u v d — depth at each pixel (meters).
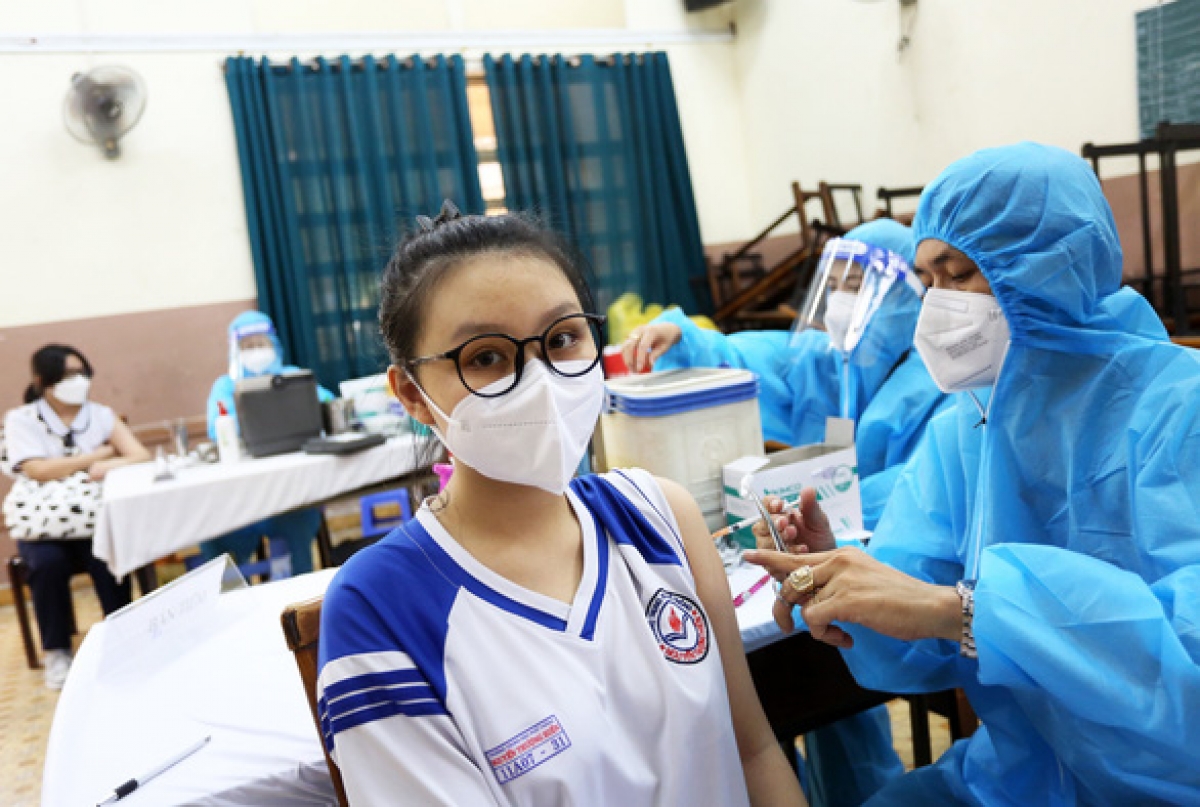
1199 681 0.75
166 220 4.66
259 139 4.73
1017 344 1.05
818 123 5.53
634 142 5.73
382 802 0.73
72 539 3.17
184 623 1.32
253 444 3.03
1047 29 4.05
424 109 5.08
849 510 1.42
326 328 4.95
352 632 0.78
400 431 3.25
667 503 0.97
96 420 3.39
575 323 0.86
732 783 0.85
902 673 1.10
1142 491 0.91
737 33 6.05
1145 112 3.71
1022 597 0.84
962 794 1.09
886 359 1.81
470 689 0.77
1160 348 0.97
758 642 1.14
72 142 4.45
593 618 0.83
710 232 6.14
